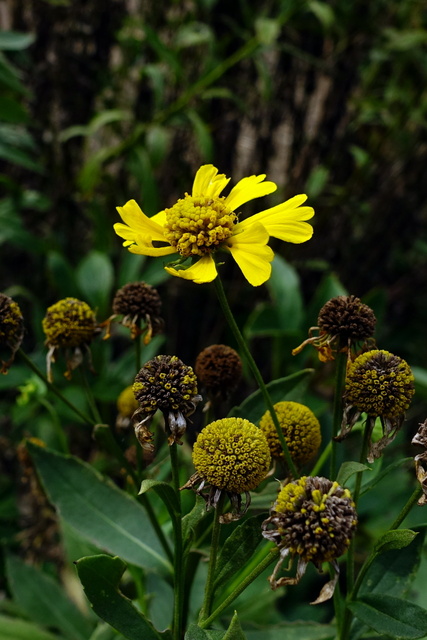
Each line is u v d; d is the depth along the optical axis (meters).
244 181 0.37
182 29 0.69
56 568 0.59
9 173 0.77
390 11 0.77
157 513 0.44
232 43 0.77
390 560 0.39
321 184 0.76
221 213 0.36
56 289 0.74
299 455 0.37
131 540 0.41
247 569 0.40
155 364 0.35
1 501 0.61
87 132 0.66
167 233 0.36
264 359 0.83
